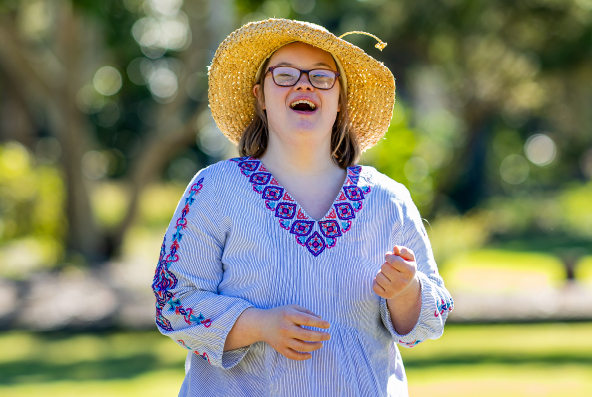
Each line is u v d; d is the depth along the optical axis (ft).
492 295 52.01
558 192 147.43
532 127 141.69
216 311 9.18
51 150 104.22
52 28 71.15
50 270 68.23
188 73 68.08
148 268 71.77
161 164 73.41
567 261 59.11
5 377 33.22
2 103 100.73
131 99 114.11
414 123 76.69
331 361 9.22
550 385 28.84
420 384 29.35
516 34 87.15
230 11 63.31
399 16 87.45
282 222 9.50
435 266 10.27
